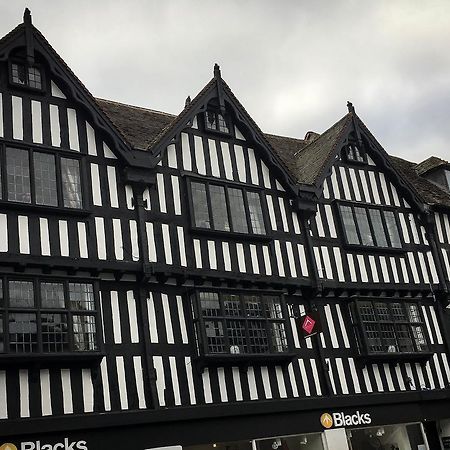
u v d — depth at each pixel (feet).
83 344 38.60
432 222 60.95
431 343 55.88
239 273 46.47
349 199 56.49
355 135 59.00
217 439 41.75
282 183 52.80
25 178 40.42
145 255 42.60
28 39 43.09
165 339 42.16
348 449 47.14
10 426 34.60
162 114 55.67
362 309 52.54
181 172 47.32
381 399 49.90
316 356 48.96
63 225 40.65
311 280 50.26
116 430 38.06
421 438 52.49
